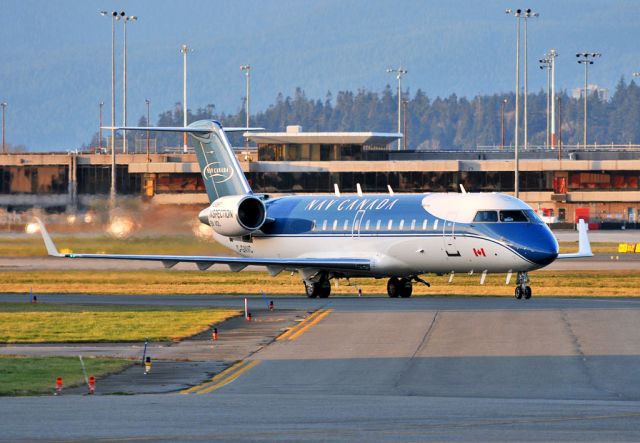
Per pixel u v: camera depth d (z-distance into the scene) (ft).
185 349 485.97
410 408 345.51
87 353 478.18
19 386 394.11
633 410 341.41
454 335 517.55
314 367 437.17
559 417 328.08
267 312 622.54
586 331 526.57
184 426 312.71
